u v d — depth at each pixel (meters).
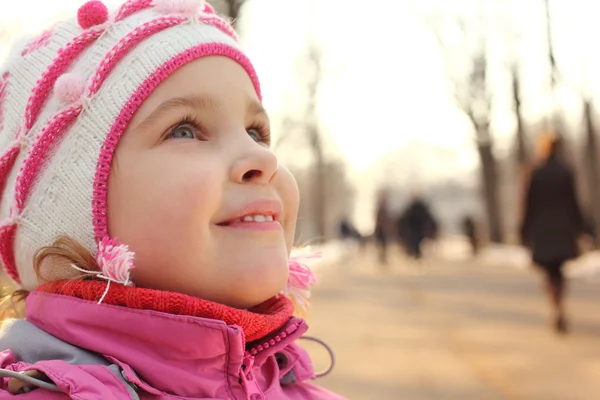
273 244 1.19
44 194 1.20
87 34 1.23
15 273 1.37
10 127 1.29
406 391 4.03
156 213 1.12
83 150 1.17
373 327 6.74
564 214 5.96
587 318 6.96
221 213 1.15
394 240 26.28
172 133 1.17
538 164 6.13
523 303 8.52
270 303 1.32
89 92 1.18
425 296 9.73
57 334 1.14
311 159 29.69
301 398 1.39
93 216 1.15
